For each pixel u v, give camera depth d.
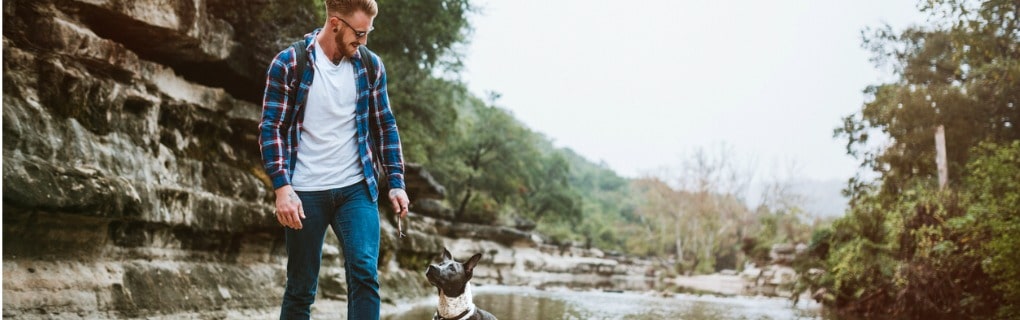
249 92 10.91
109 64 7.74
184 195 7.96
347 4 3.69
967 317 13.24
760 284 33.47
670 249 96.88
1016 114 18.86
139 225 7.30
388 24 17.83
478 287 23.33
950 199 14.59
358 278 3.64
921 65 21.55
